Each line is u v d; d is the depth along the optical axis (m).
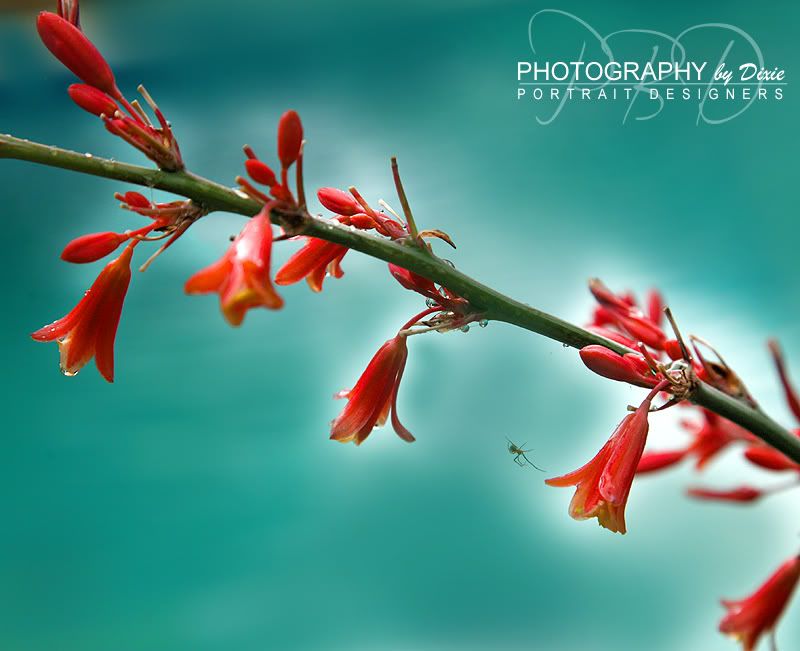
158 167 0.43
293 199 0.43
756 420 0.46
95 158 0.43
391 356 0.46
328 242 0.46
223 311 0.41
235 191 0.43
